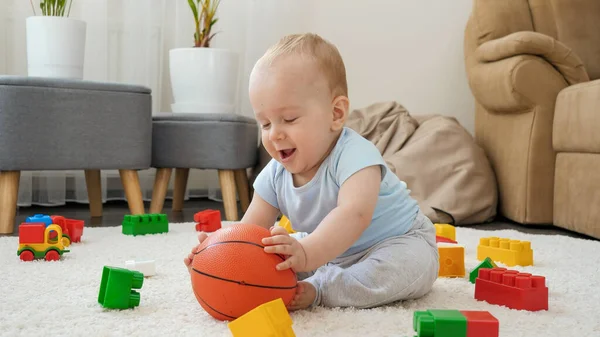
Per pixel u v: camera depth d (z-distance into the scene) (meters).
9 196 1.93
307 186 1.06
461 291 1.15
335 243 0.96
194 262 0.92
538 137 2.37
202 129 2.38
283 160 1.03
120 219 2.33
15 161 1.92
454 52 3.25
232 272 0.87
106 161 2.09
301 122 0.99
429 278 1.07
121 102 2.10
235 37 3.00
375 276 1.01
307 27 3.15
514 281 1.04
